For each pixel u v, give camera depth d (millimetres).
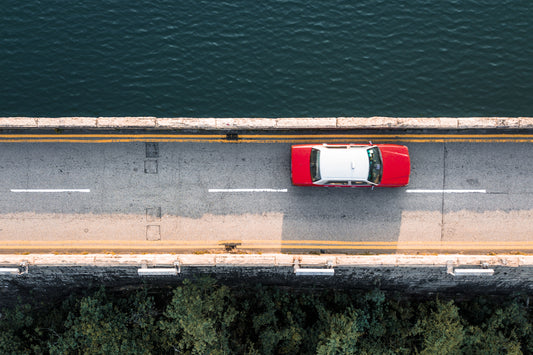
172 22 21906
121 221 17000
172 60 21188
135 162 17016
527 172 17016
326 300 19109
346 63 21203
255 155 17109
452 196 17031
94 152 17000
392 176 16219
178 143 17047
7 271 15586
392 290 18703
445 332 17500
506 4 22203
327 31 21750
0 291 18578
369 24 21922
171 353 18203
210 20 21969
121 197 17000
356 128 16875
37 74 20891
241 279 17781
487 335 18500
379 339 18375
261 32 21750
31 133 16906
